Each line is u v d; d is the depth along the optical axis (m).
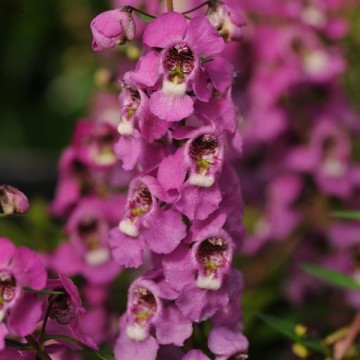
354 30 0.77
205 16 0.44
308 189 0.64
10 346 0.44
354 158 0.69
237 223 0.45
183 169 0.44
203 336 0.46
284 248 0.64
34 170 0.97
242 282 0.45
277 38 0.63
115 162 0.55
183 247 0.44
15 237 0.60
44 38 1.12
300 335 0.51
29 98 1.20
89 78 1.11
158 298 0.45
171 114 0.43
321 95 0.64
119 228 0.45
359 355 0.52
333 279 0.51
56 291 0.43
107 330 0.55
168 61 0.43
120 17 0.44
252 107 0.65
